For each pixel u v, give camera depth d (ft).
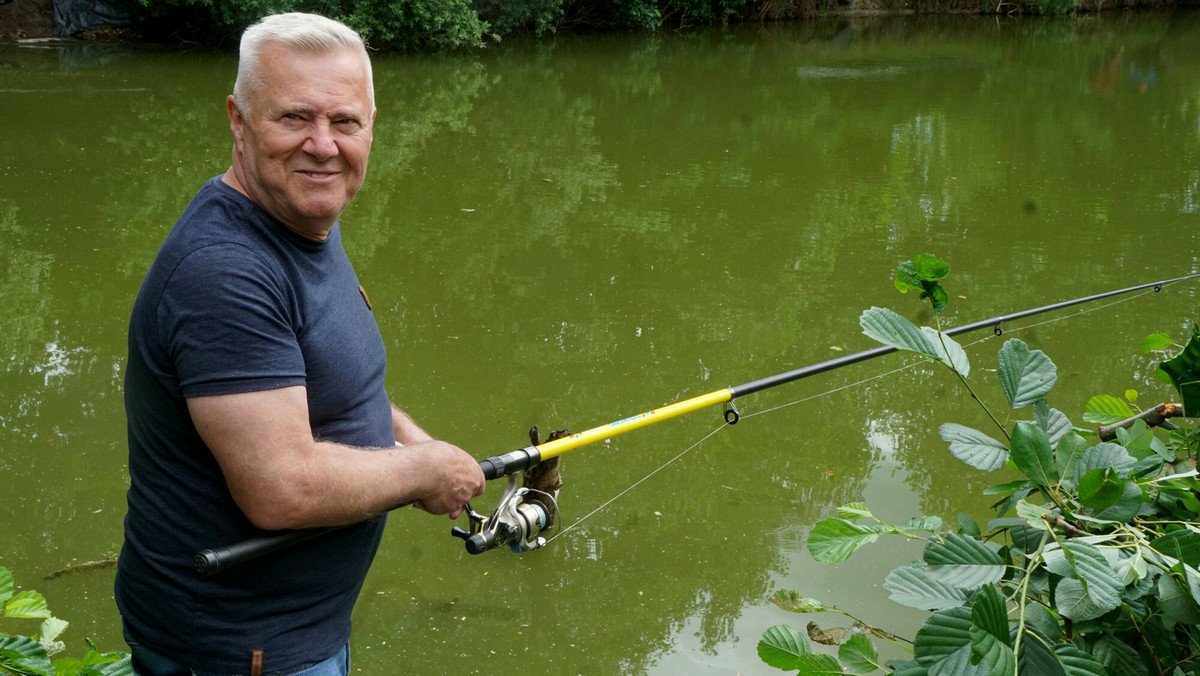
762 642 5.66
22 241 22.13
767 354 17.85
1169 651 5.45
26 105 36.01
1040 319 19.54
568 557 12.13
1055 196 28.89
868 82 49.14
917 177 30.99
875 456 14.57
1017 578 5.71
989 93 46.73
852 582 11.66
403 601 11.30
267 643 5.58
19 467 13.48
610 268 22.00
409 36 51.98
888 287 21.21
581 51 56.29
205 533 5.39
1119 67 55.57
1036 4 83.15
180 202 25.59
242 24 49.32
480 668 10.23
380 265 21.63
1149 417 7.66
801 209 27.09
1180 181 30.89
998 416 15.90
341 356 5.70
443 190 27.73
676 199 27.73
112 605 11.00
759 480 13.87
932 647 4.82
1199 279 21.89
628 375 16.76
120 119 34.50
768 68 52.65
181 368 5.00
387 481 5.49
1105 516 5.46
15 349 16.93
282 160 5.24
